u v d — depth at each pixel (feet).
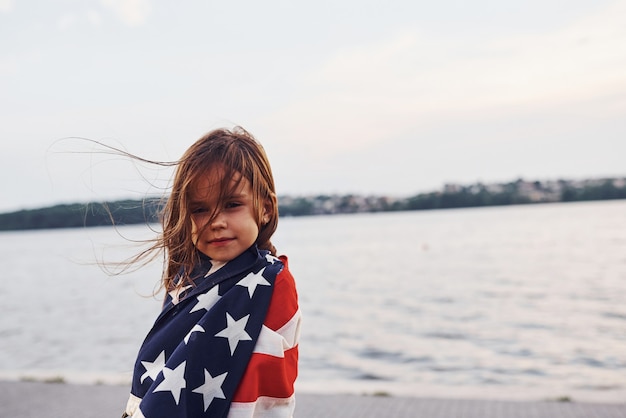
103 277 94.79
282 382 5.29
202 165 5.42
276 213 5.89
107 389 21.93
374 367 29.25
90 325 47.60
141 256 6.12
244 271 5.46
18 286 85.71
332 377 27.20
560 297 50.34
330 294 61.31
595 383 24.48
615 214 260.83
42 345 39.22
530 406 18.16
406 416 17.29
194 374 5.08
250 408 5.12
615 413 17.13
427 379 26.35
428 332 38.52
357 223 356.79
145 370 5.41
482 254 101.76
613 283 57.21
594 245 106.01
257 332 5.28
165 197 5.78
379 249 132.77
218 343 5.17
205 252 5.55
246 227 5.47
